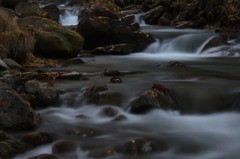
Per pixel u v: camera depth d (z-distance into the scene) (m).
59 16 21.91
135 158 4.18
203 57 12.71
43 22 12.59
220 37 14.06
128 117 5.53
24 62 9.96
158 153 4.29
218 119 5.61
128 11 24.70
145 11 24.23
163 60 11.94
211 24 18.34
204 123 5.37
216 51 13.30
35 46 10.78
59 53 10.91
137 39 14.46
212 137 4.75
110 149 4.26
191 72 9.12
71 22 22.88
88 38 14.38
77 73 7.94
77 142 4.46
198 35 14.84
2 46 9.27
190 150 4.38
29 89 6.18
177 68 9.94
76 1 29.58
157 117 5.55
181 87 6.65
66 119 5.48
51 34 11.02
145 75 8.68
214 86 6.78
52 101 6.06
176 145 4.49
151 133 4.86
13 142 4.25
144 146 4.34
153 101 5.64
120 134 4.80
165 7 21.75
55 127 5.07
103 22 14.24
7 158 4.04
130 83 7.37
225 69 9.71
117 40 14.37
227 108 6.08
